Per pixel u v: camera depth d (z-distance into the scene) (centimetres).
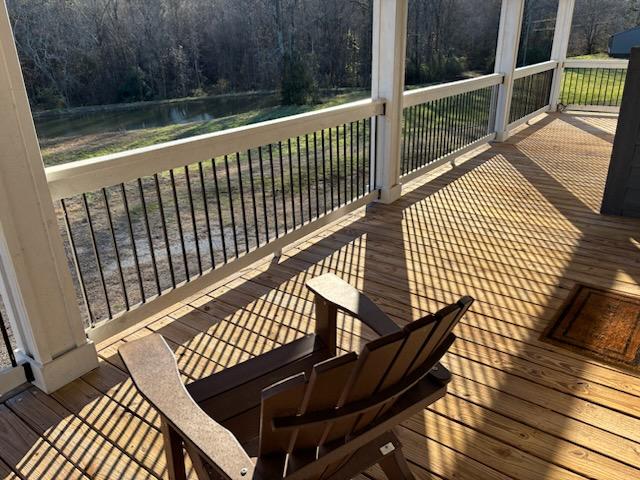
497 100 644
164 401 114
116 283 293
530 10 839
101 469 174
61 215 286
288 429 95
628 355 227
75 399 209
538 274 306
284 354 161
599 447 177
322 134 343
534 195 454
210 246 279
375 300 281
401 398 122
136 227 316
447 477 167
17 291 195
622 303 270
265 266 327
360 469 130
